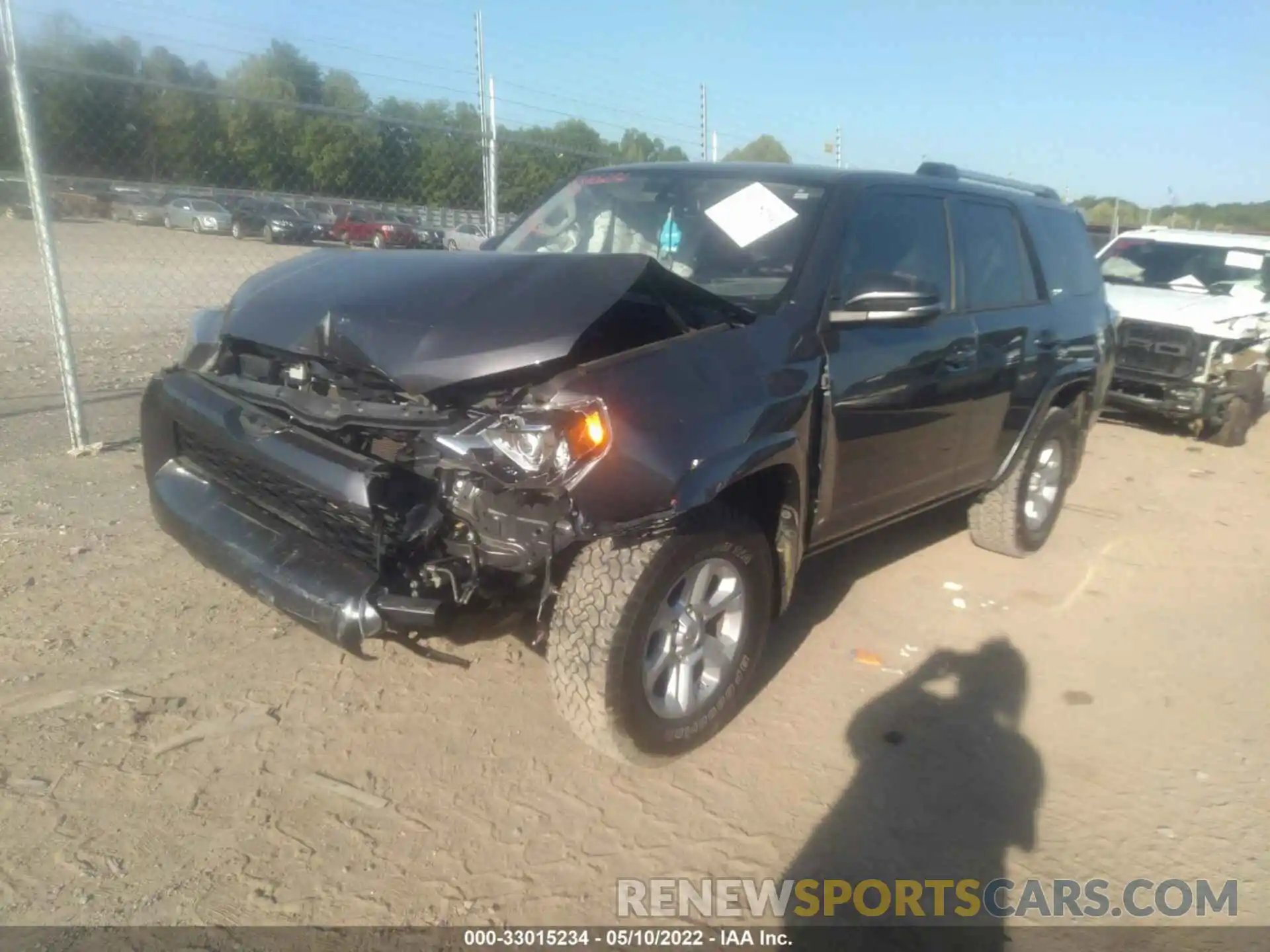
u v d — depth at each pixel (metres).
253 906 2.72
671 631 3.34
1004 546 5.77
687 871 3.01
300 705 3.69
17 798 3.06
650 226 4.50
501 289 3.28
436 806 3.20
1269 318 9.60
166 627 4.15
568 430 2.90
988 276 5.10
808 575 5.34
